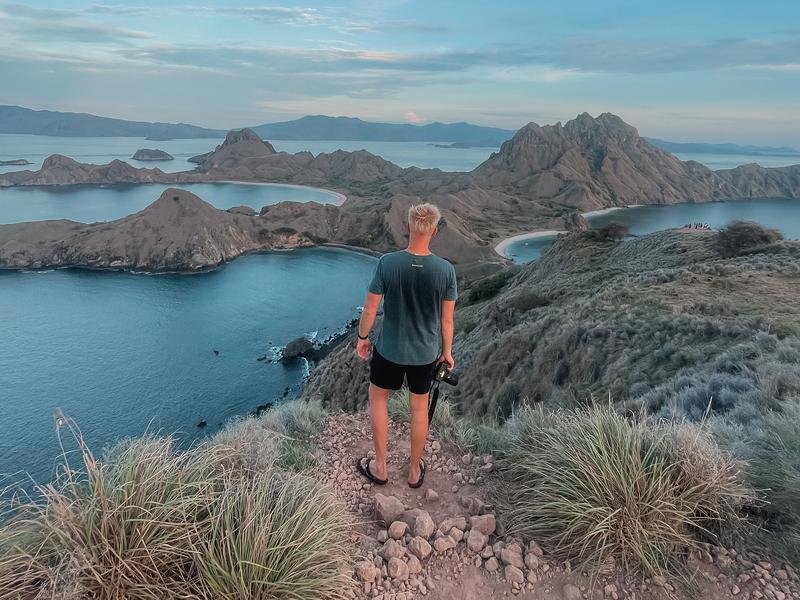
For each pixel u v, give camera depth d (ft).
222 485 10.76
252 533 8.98
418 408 12.87
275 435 15.58
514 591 9.73
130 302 432.25
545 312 79.82
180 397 245.24
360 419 19.10
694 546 10.48
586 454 11.91
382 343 12.30
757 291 54.49
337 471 14.69
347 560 9.89
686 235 138.31
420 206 11.57
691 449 11.96
